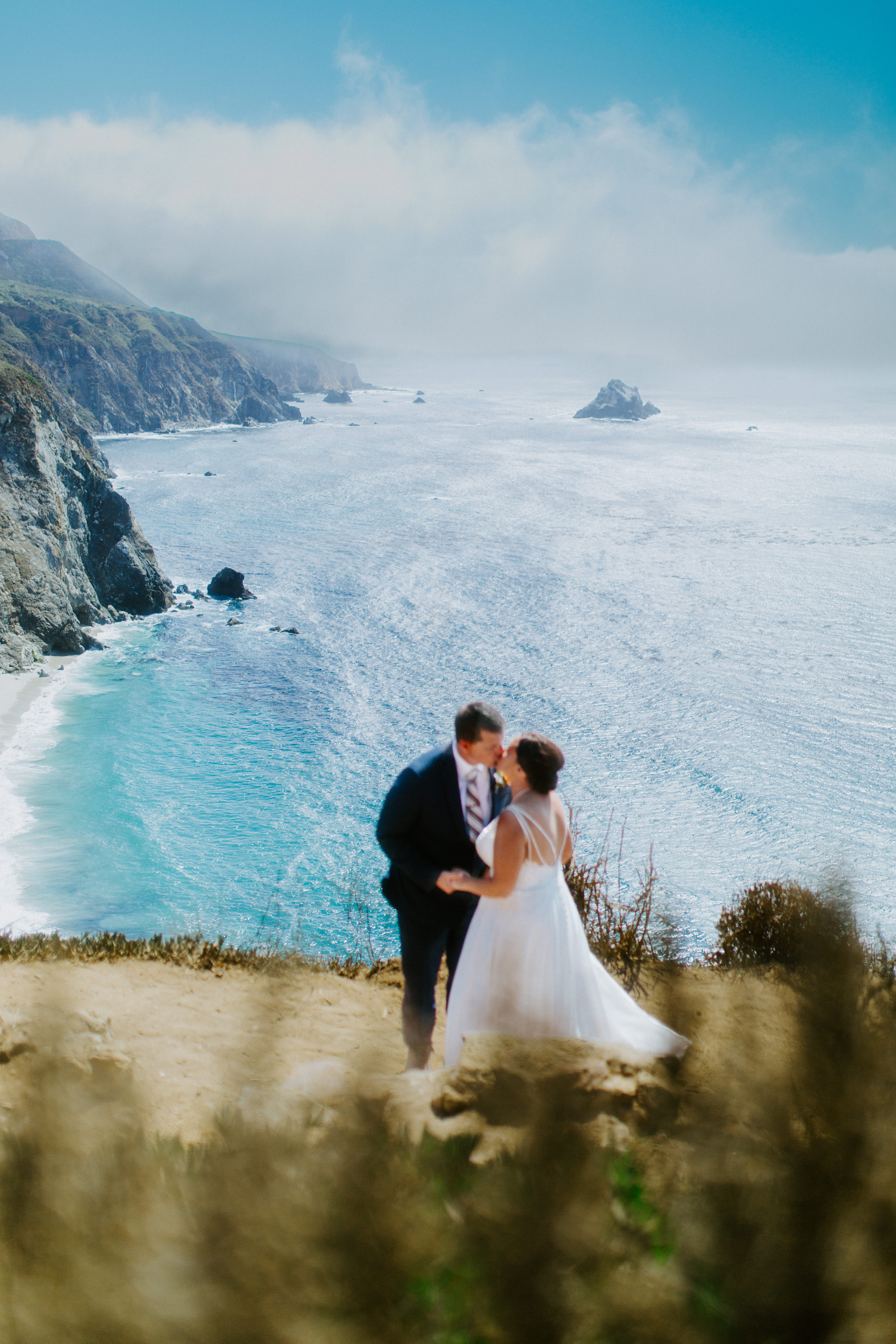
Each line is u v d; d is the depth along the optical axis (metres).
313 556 114.56
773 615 90.06
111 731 57.78
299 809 48.72
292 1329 1.45
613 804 51.44
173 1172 1.91
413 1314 1.50
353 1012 5.93
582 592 99.31
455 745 4.94
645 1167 1.91
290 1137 2.04
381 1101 2.46
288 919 37.12
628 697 68.38
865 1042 1.86
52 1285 1.49
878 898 40.34
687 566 111.50
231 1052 2.88
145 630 81.56
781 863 44.28
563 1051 2.68
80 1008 3.98
